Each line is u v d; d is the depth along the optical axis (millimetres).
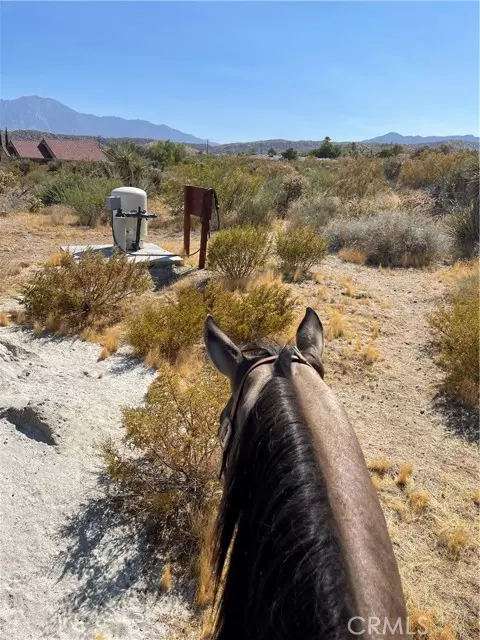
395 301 8742
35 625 2787
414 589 3164
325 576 995
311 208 15266
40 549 3240
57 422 4246
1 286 8383
